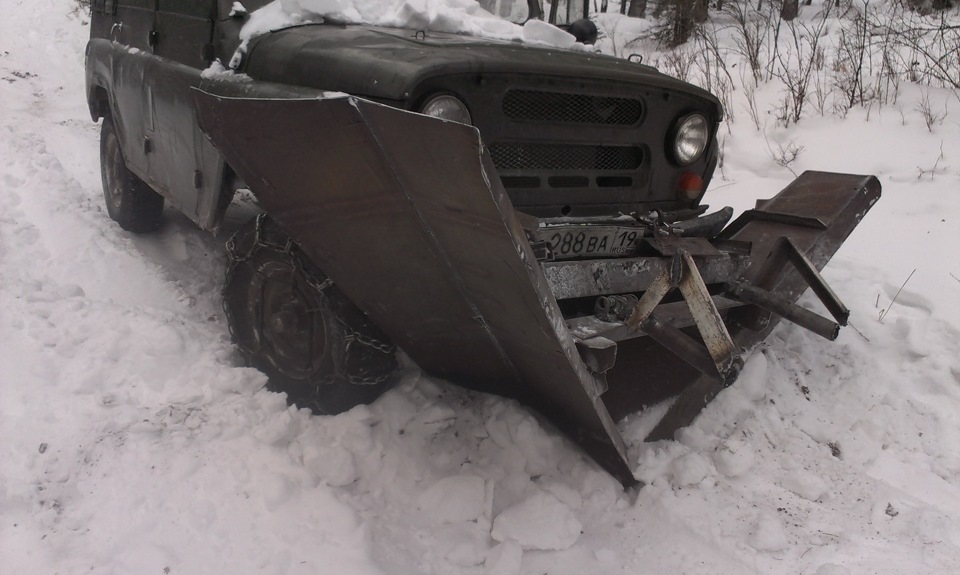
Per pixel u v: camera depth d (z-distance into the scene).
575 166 3.20
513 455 3.03
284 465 2.86
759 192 5.88
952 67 6.91
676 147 3.44
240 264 3.45
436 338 3.03
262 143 2.56
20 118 8.26
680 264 2.57
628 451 3.07
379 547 2.54
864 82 7.02
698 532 2.75
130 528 2.52
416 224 2.43
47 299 4.04
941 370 3.74
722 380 2.50
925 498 3.05
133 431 3.01
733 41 9.47
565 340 2.42
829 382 3.79
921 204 5.14
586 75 2.99
